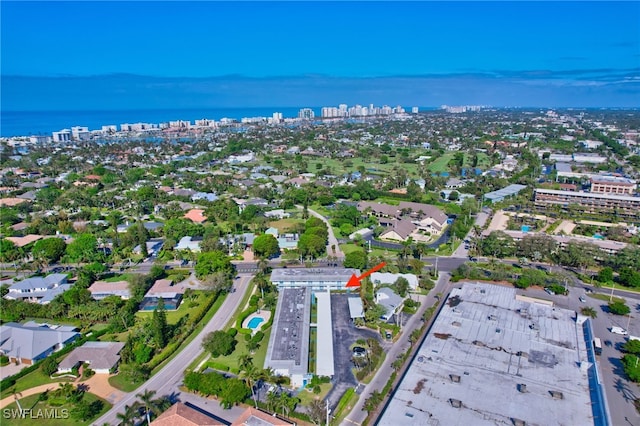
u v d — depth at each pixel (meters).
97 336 131.25
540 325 119.69
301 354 114.88
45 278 164.88
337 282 162.62
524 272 168.50
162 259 193.38
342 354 121.62
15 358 119.56
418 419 84.75
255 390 106.50
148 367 115.00
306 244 190.88
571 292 161.12
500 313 126.44
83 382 111.12
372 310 135.75
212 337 121.19
